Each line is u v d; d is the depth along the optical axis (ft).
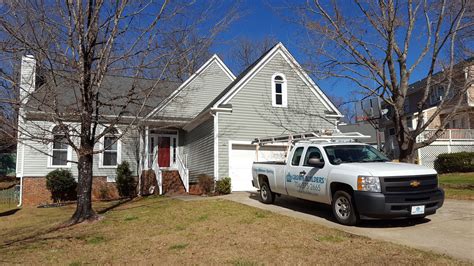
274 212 30.66
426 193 22.89
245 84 54.44
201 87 69.05
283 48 57.26
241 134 52.95
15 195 61.46
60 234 28.58
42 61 31.09
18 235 29.58
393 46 42.73
